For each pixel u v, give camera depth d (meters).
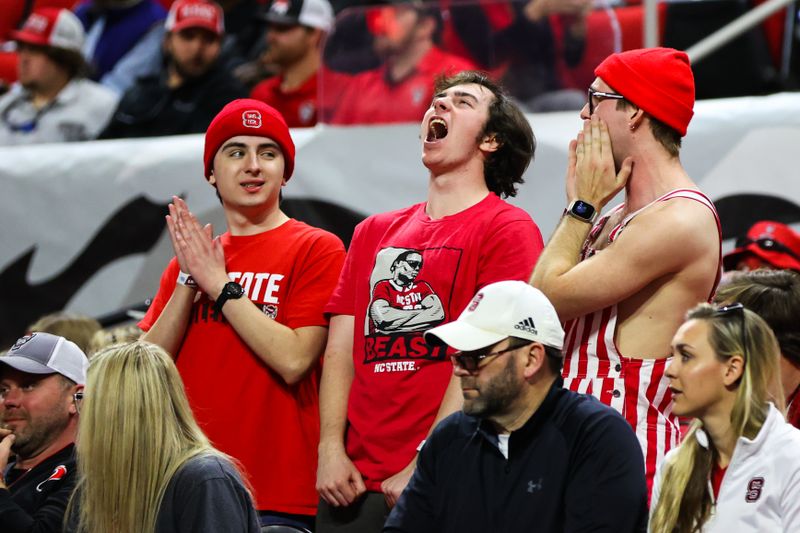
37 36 26.03
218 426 14.98
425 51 20.23
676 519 12.14
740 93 24.19
